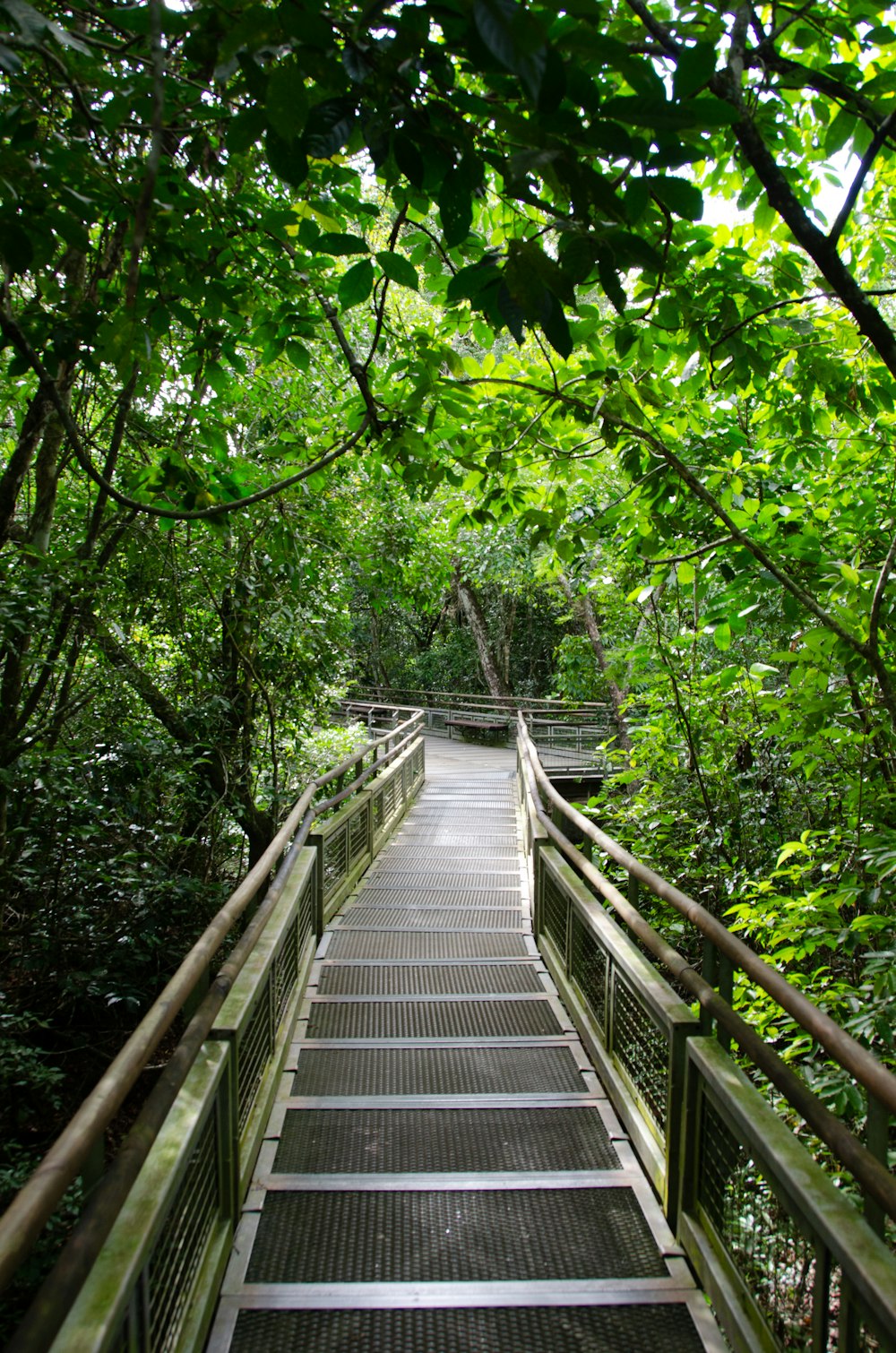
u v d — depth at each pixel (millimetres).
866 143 2102
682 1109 2537
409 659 27562
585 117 1299
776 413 3521
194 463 4133
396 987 4824
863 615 3035
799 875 4105
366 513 8094
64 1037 5695
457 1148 3090
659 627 5844
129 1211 1721
